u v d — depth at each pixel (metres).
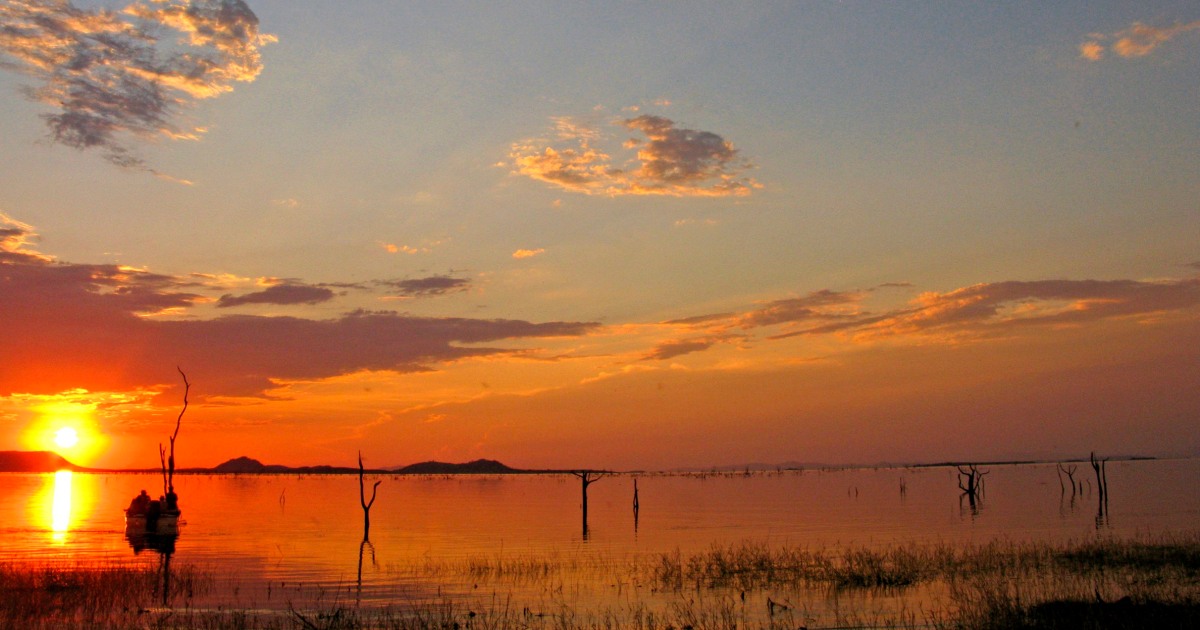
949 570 29.25
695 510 76.25
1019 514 61.75
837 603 24.25
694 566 32.59
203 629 20.70
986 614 20.16
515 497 111.94
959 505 75.94
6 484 159.50
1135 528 47.91
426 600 25.84
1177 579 25.67
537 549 41.34
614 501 98.38
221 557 37.47
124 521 59.97
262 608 24.20
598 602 25.31
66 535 48.94
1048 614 19.66
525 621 22.48
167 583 28.11
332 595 26.70
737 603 24.66
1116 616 19.00
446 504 91.25
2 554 38.50
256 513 73.44
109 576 28.23
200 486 161.62
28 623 21.12
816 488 132.75
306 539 47.09
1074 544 36.72
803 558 34.19
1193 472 167.62
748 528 54.22
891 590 26.27
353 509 80.44
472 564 34.12
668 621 22.05
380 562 35.41
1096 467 67.31
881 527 52.72
